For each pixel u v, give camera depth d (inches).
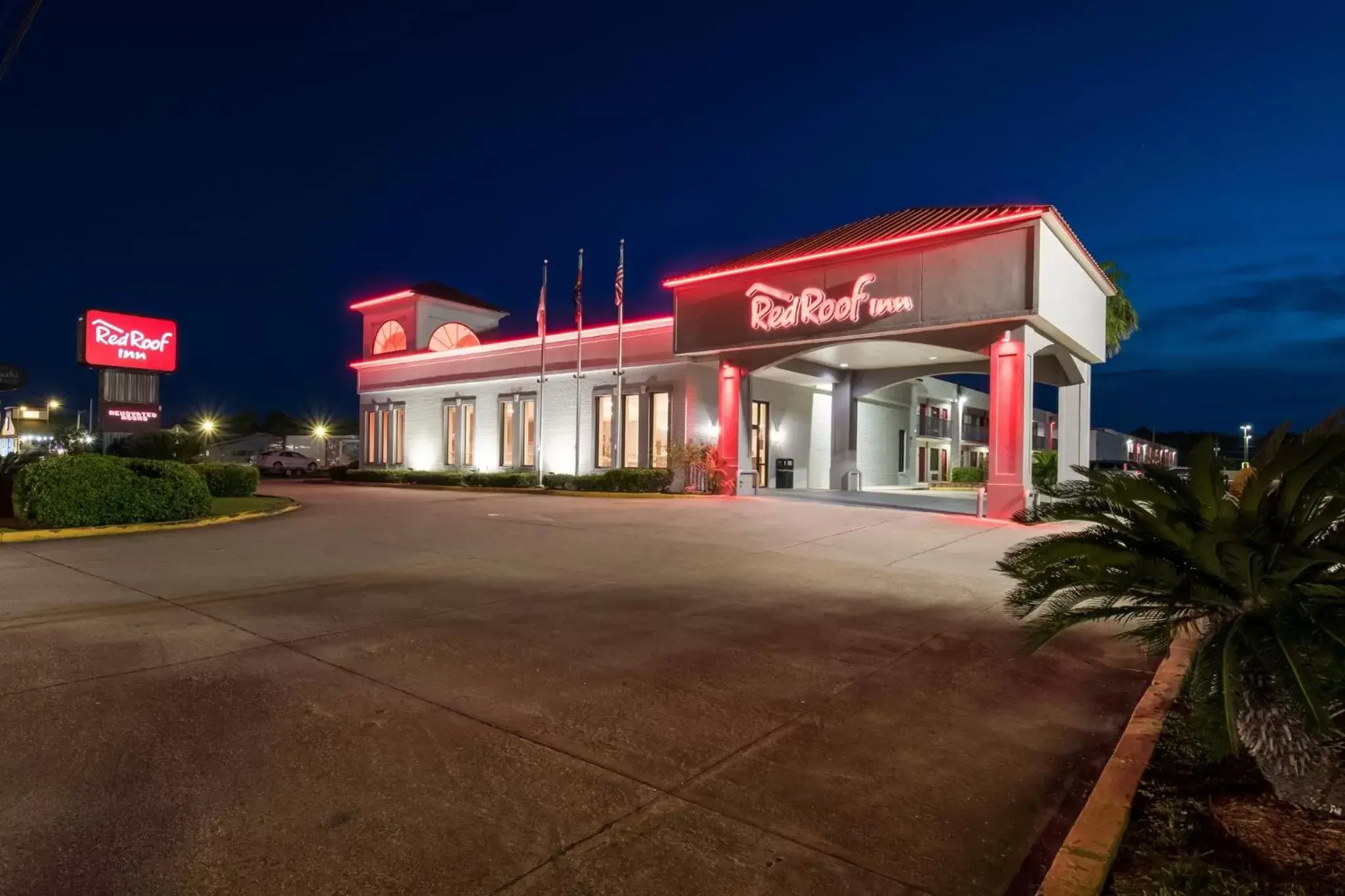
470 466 1231.5
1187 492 173.8
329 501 878.4
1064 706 224.8
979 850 144.3
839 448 1096.8
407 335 1374.3
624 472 934.4
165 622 300.4
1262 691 156.3
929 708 221.3
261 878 129.1
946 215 794.8
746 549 518.6
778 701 223.0
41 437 2066.9
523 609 332.8
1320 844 143.1
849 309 766.5
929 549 525.7
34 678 228.4
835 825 152.1
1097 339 871.7
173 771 168.2
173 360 1155.9
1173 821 152.1
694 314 897.5
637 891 127.9
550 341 1109.1
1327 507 156.1
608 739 191.9
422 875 131.0
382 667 245.3
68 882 126.3
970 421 1728.6
